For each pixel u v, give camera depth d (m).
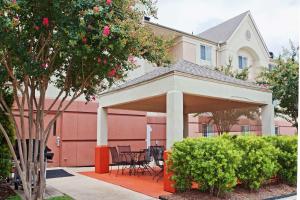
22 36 5.15
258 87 10.16
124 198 7.43
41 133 5.80
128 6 5.43
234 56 21.50
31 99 5.81
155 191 8.12
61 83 6.59
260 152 7.83
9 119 7.70
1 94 5.92
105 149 11.79
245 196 7.30
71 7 4.83
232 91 9.32
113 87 11.52
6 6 4.64
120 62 5.75
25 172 5.66
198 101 10.26
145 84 9.20
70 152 13.51
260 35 23.34
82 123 13.93
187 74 8.20
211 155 6.91
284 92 12.13
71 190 8.39
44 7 4.98
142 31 5.73
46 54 5.68
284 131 22.12
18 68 5.56
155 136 17.17
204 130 18.31
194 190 7.63
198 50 19.75
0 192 7.45
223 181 6.87
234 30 21.75
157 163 10.80
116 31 4.95
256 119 15.66
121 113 15.32
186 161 7.10
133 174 11.21
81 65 5.75
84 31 4.80
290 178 8.77
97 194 7.88
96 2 4.93
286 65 12.48
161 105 11.77
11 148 5.76
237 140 8.01
